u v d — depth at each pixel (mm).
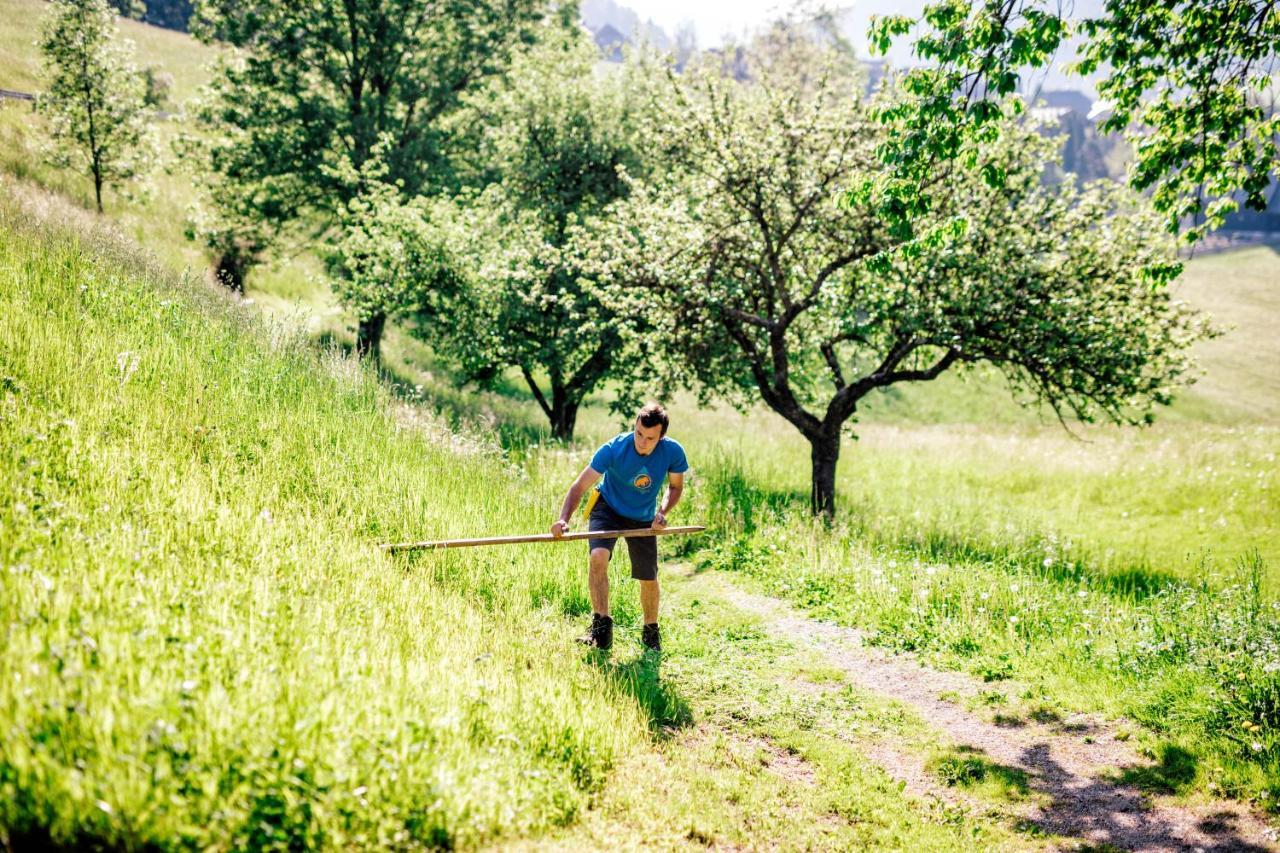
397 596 5660
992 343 11641
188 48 46469
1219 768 4918
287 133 20031
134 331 8211
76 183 21844
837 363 12852
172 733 2998
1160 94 7625
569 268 13508
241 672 3623
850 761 5109
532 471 10938
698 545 10008
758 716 5656
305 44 19953
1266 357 46281
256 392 8250
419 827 3262
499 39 21781
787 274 12711
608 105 16406
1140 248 11125
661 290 12242
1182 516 13945
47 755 2781
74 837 2674
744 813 4328
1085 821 4539
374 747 3471
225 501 6016
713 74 12914
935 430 26250
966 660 6852
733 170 12180
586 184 16188
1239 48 7188
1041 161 11727
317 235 21891
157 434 6715
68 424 5664
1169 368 11430
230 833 2877
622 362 15242
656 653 6340
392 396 10281
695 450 14969
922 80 6898
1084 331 10789
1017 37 6414
